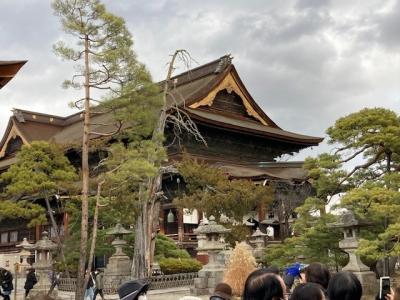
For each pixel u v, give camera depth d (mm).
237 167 54500
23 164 37750
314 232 24422
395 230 19375
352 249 22594
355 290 5930
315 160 25891
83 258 24750
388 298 7328
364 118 24281
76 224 39812
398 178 22922
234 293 13828
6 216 38531
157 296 28391
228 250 33812
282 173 52719
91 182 32719
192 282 33344
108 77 25906
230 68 64375
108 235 36250
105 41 25781
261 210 47188
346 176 25250
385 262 23125
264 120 68188
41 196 41719
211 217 34562
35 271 30938
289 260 25609
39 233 59156
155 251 39469
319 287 5496
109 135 28219
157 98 27375
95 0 25375
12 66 19172
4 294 23719
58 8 25312
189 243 49625
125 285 7062
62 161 39062
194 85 66125
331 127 25344
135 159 26547
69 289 33062
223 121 57938
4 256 52750
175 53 35531
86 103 25828
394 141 23719
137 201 31516
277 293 5660
